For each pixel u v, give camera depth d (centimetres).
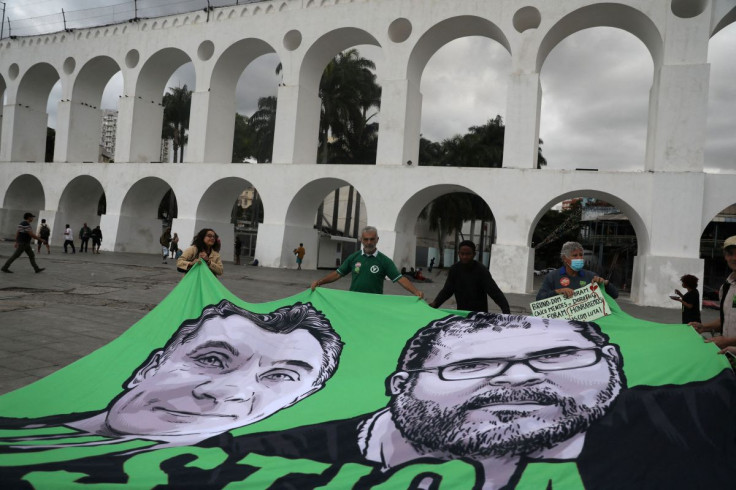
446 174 2095
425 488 274
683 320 841
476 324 477
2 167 3175
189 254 593
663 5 1870
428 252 5372
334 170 2308
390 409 365
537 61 2039
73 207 3086
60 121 3034
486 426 328
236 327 507
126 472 273
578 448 302
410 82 2256
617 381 362
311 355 473
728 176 1783
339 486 273
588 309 485
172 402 405
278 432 339
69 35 3034
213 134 2669
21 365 574
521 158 2030
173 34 2741
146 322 518
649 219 1838
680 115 1834
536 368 394
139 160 2880
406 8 2231
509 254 1964
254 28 2545
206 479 272
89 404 403
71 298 1087
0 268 1423
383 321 501
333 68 3900
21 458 284
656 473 281
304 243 2575
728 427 316
